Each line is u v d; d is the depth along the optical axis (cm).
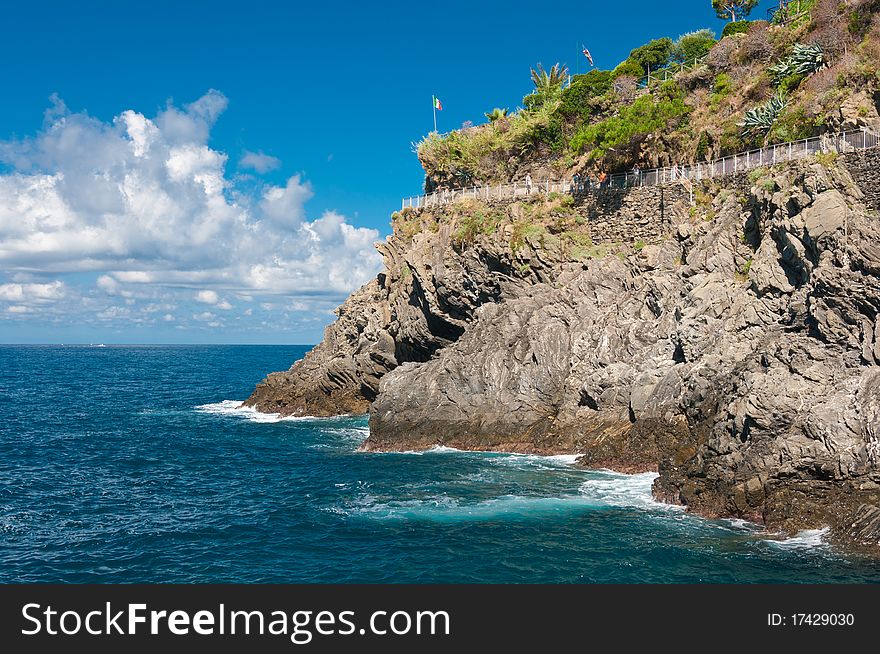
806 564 2222
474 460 3912
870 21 4316
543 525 2706
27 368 15600
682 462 3216
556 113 6506
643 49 6800
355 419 5944
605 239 4938
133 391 9494
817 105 4100
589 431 3859
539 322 4350
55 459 4372
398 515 2925
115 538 2723
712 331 3475
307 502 3186
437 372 4553
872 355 2706
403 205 6456
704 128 4897
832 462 2495
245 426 5741
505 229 4978
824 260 3028
